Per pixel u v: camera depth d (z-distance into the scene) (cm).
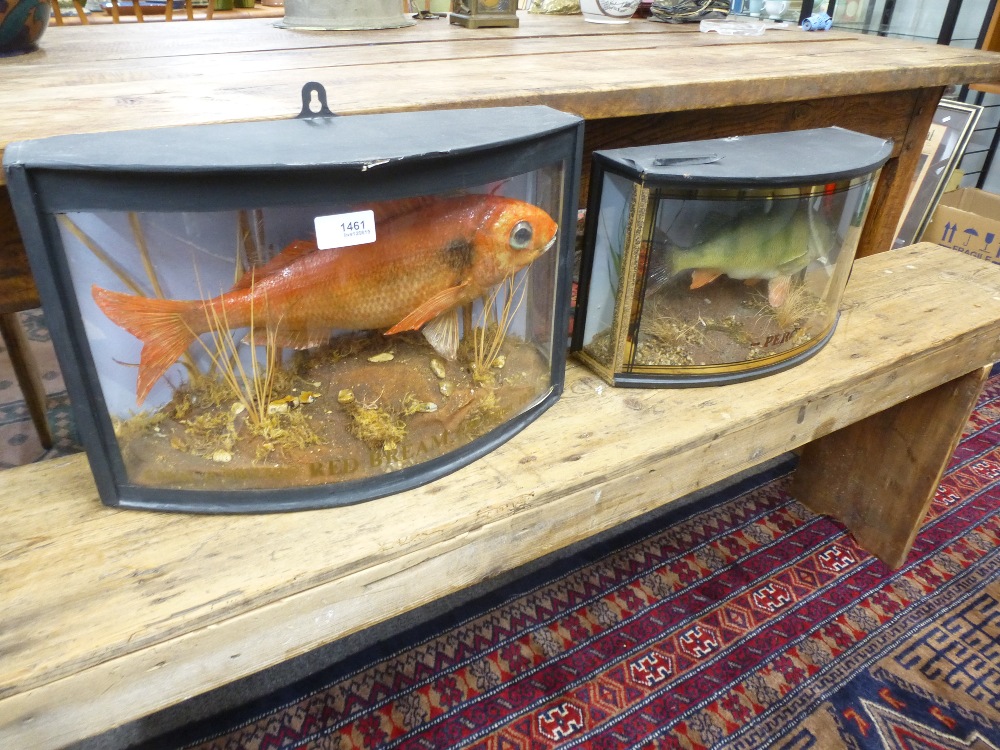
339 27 146
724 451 94
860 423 136
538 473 80
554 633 120
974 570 137
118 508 73
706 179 80
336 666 114
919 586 133
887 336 112
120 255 59
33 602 62
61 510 73
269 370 73
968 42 228
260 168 55
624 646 118
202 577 65
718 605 127
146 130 65
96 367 64
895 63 126
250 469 71
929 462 125
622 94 95
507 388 85
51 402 178
